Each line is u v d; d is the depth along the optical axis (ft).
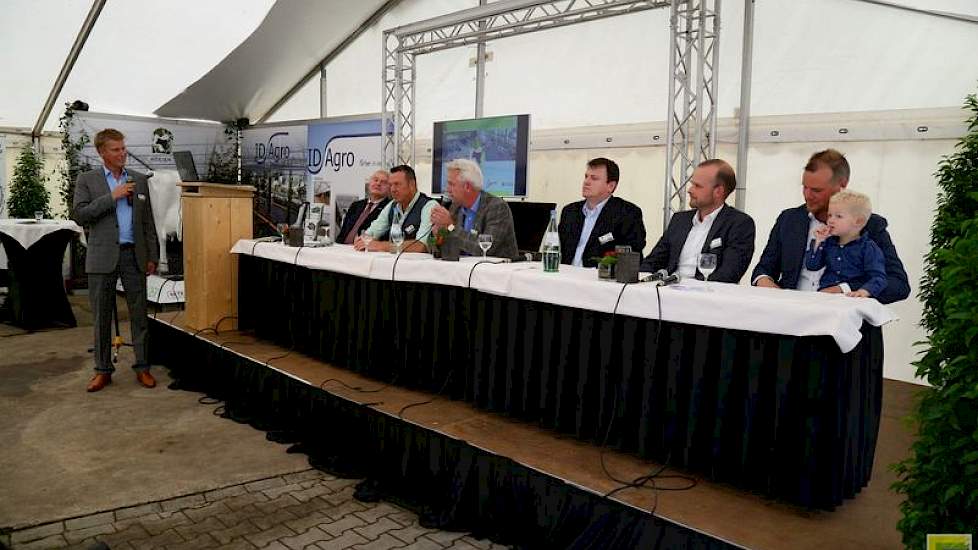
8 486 9.78
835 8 14.89
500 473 8.59
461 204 13.03
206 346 15.01
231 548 8.29
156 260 15.12
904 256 14.24
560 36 19.79
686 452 8.08
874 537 6.64
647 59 18.03
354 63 26.45
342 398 11.05
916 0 13.73
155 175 22.07
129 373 16.29
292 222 29.96
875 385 8.04
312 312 13.73
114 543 8.29
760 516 7.09
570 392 9.30
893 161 14.29
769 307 7.20
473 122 20.12
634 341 8.49
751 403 7.50
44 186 30.48
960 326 4.71
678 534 6.84
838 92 14.96
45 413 13.19
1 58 24.23
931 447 4.92
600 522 7.42
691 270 10.49
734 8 16.35
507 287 9.77
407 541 8.60
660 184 17.97
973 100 12.25
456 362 10.94
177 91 28.91
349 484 10.38
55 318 22.06
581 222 13.62
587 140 19.34
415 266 11.15
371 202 16.52
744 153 16.40
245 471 10.64
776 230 10.34
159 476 10.30
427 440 9.57
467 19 19.70
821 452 7.11
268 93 29.94
